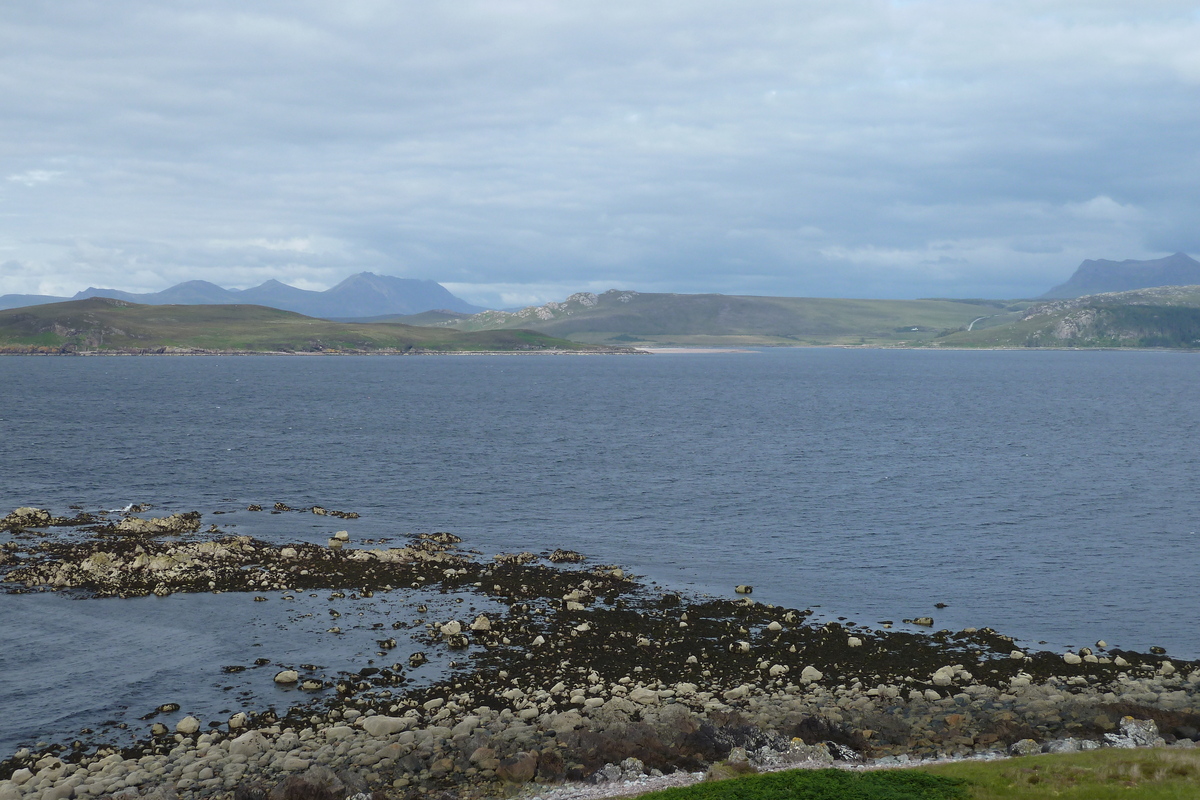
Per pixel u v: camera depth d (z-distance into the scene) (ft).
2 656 135.33
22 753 104.73
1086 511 252.21
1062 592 176.04
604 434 436.76
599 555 202.18
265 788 94.84
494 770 100.58
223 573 177.47
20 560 184.44
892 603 168.76
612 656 137.39
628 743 105.81
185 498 258.57
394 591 169.27
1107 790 83.51
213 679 127.65
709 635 147.54
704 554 203.82
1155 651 143.54
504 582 175.52
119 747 107.14
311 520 232.53
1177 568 192.75
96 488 270.46
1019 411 586.04
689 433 445.37
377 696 121.70
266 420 479.00
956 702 121.08
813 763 102.63
